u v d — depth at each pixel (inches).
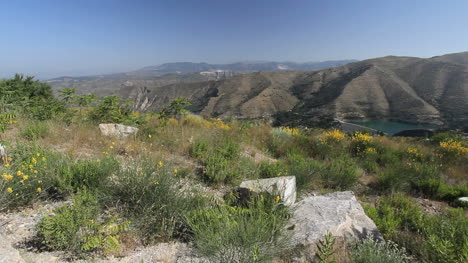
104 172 146.6
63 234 97.7
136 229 118.7
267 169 220.1
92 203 120.0
